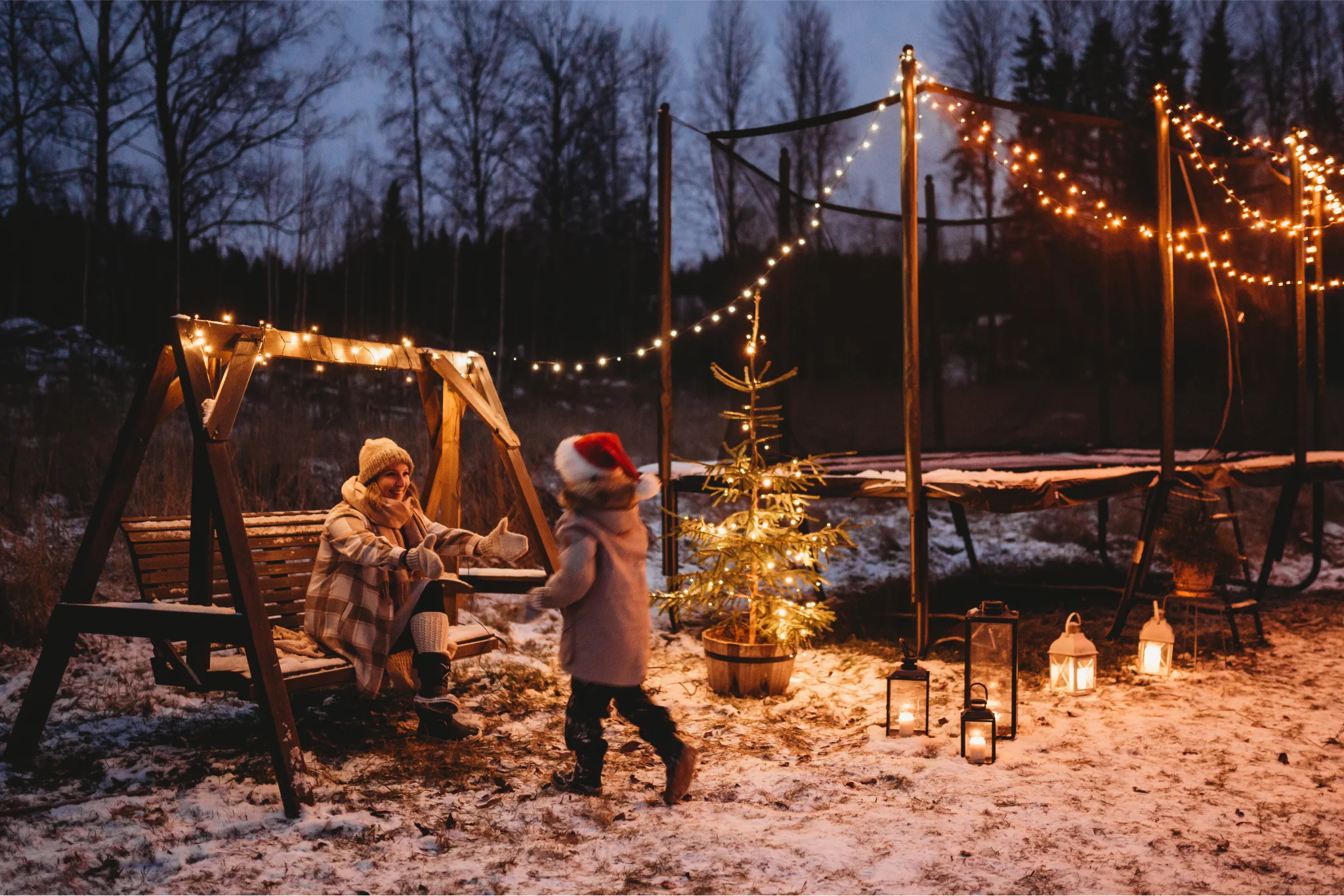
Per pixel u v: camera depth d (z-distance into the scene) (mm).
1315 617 7359
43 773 3990
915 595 6051
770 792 3930
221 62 19312
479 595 7176
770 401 7188
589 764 3828
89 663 5363
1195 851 3357
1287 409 7887
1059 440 9352
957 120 6977
